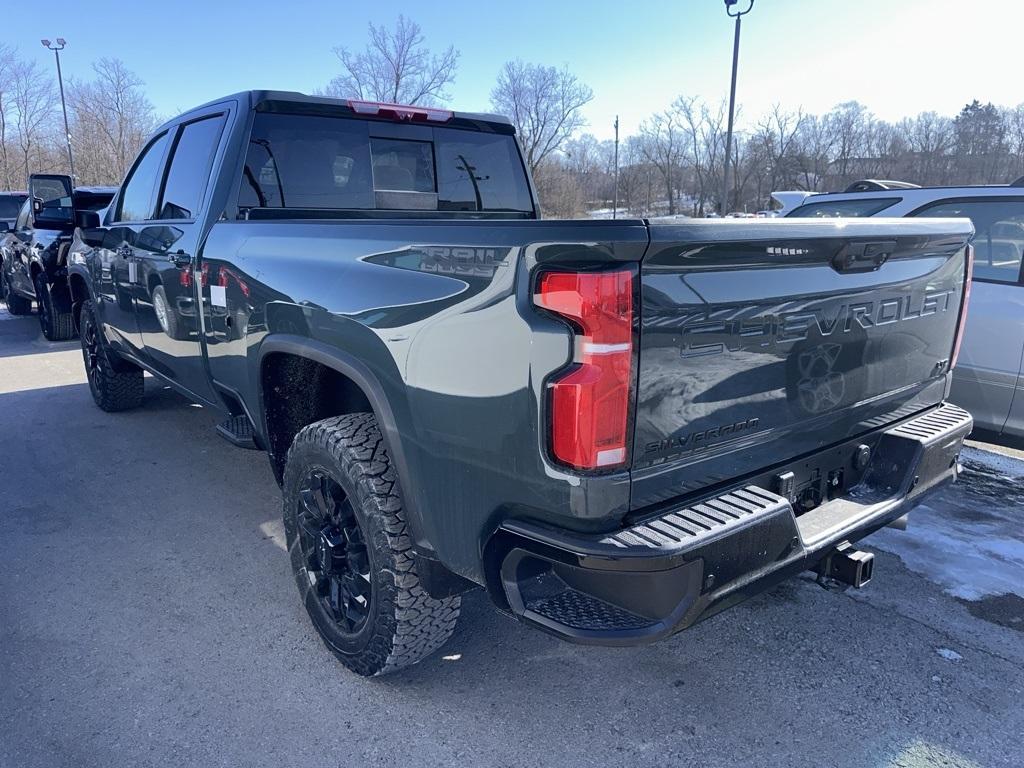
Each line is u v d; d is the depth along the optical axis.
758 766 2.30
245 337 3.11
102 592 3.31
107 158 50.44
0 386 7.04
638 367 1.83
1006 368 4.33
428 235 2.14
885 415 2.73
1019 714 2.54
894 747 2.38
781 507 2.05
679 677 2.74
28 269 9.66
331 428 2.56
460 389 2.03
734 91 18.17
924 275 2.71
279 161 3.61
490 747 2.38
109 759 2.31
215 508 4.24
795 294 2.17
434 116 4.08
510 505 1.98
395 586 2.39
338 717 2.51
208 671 2.76
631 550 1.80
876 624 3.09
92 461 5.01
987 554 3.71
